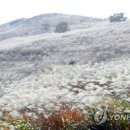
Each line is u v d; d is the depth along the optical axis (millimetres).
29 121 12648
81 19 136625
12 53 61125
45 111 14352
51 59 53562
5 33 122438
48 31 118000
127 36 59219
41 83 24266
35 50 60094
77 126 10250
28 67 50562
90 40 62688
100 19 138375
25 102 16047
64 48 59531
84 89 18812
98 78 21453
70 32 81438
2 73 48969
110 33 65688
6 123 12297
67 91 17359
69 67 32531
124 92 15305
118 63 30688
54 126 10664
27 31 121312
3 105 16609
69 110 11523
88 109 11023
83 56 51156
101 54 49719
